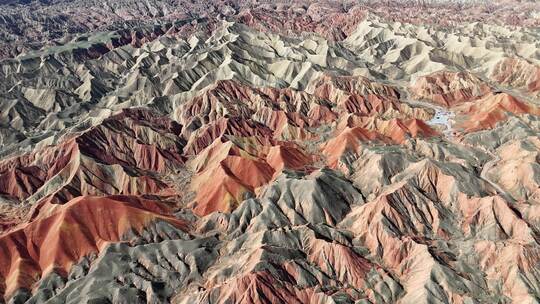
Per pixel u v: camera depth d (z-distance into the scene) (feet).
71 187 380.37
